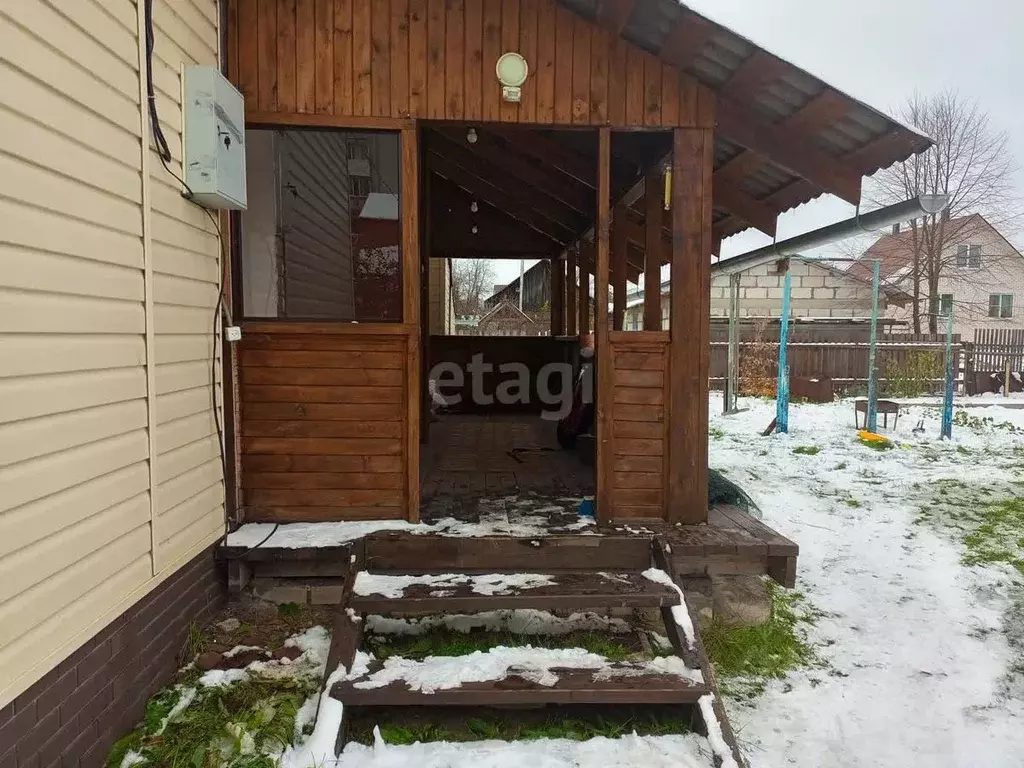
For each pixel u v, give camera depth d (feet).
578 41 11.85
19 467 6.18
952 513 18.53
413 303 11.96
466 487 14.92
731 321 36.47
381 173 11.97
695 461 12.46
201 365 10.38
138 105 8.32
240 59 11.28
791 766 8.61
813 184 13.17
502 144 19.08
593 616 11.15
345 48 11.46
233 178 10.37
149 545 8.68
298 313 12.37
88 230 7.28
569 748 8.14
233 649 10.05
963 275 80.84
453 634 10.62
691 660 8.98
